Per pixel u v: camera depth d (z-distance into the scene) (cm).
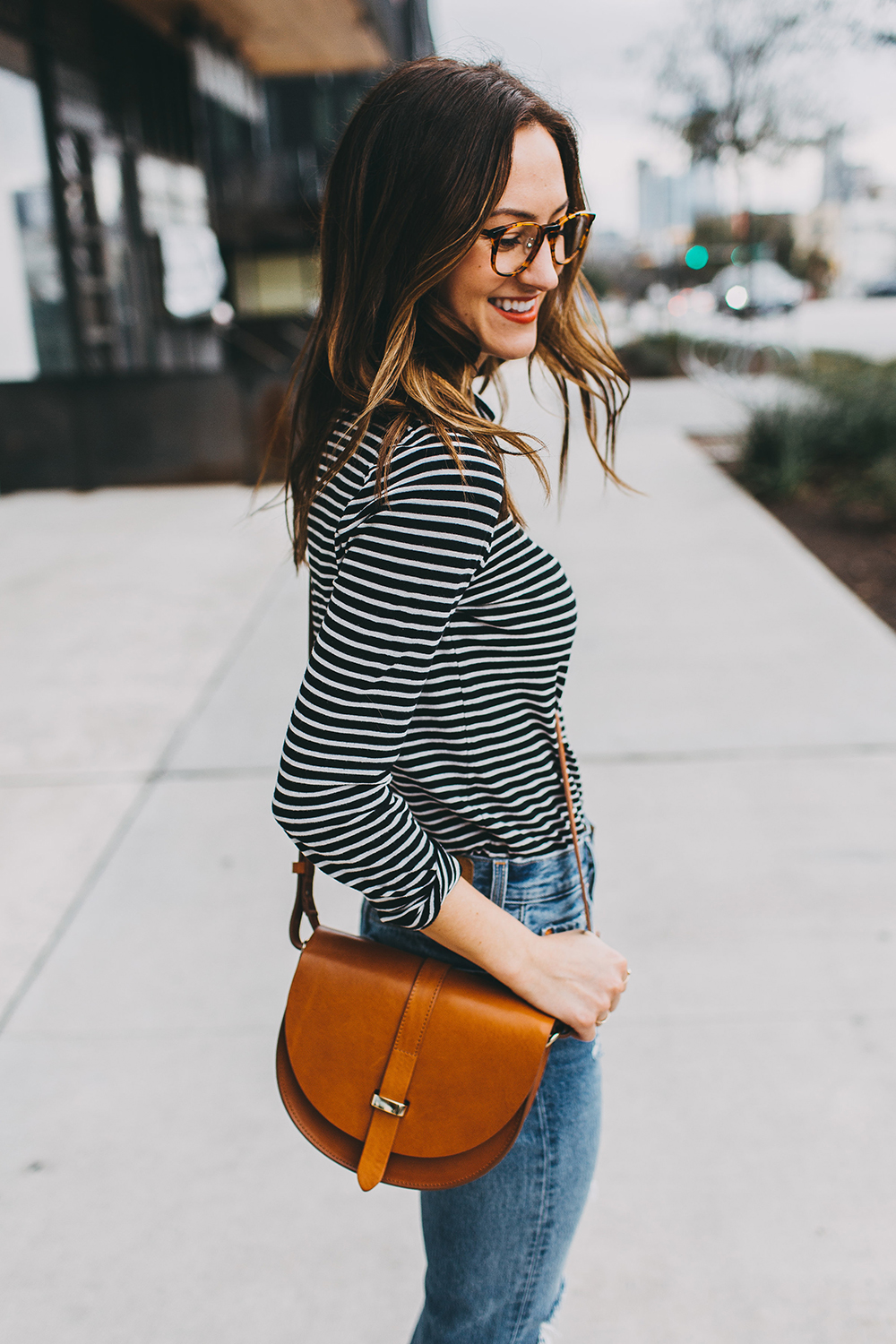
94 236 955
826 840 291
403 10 1478
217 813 319
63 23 888
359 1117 100
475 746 97
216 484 839
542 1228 109
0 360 828
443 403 89
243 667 439
